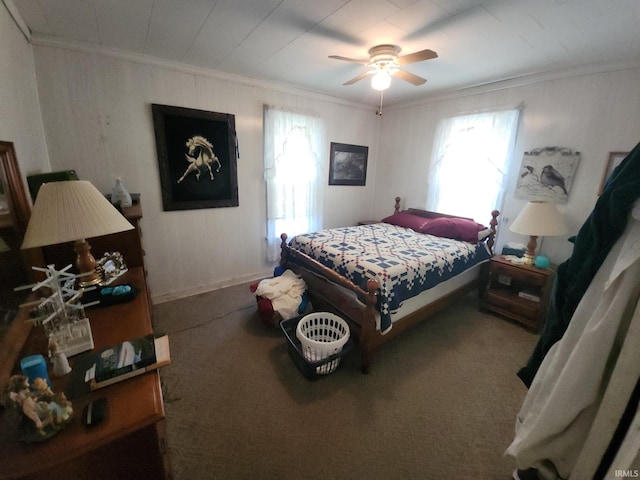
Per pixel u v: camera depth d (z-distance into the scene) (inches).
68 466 29.3
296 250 106.9
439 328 100.3
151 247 110.3
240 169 124.2
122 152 97.8
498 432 60.6
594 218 36.3
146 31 76.9
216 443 56.8
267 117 123.9
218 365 79.4
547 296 95.7
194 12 67.0
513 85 110.9
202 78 106.8
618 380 31.3
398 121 157.9
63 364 35.6
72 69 85.5
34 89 78.8
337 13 66.3
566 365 35.9
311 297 98.3
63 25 73.6
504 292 109.7
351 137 158.4
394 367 79.9
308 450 55.9
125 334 45.6
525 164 110.2
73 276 46.4
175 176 109.0
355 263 83.7
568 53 85.0
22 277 47.7
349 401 67.7
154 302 114.3
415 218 136.7
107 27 74.8
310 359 72.9
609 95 90.4
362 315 74.3
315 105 139.6
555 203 104.3
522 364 82.1
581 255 39.0
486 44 80.9
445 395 70.3
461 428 61.4
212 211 121.6
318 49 87.0
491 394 70.9
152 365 37.1
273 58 95.1
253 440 57.6
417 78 86.4
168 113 102.5
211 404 66.2
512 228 101.9
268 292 95.6
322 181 150.6
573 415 35.5
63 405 29.5
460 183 129.5
